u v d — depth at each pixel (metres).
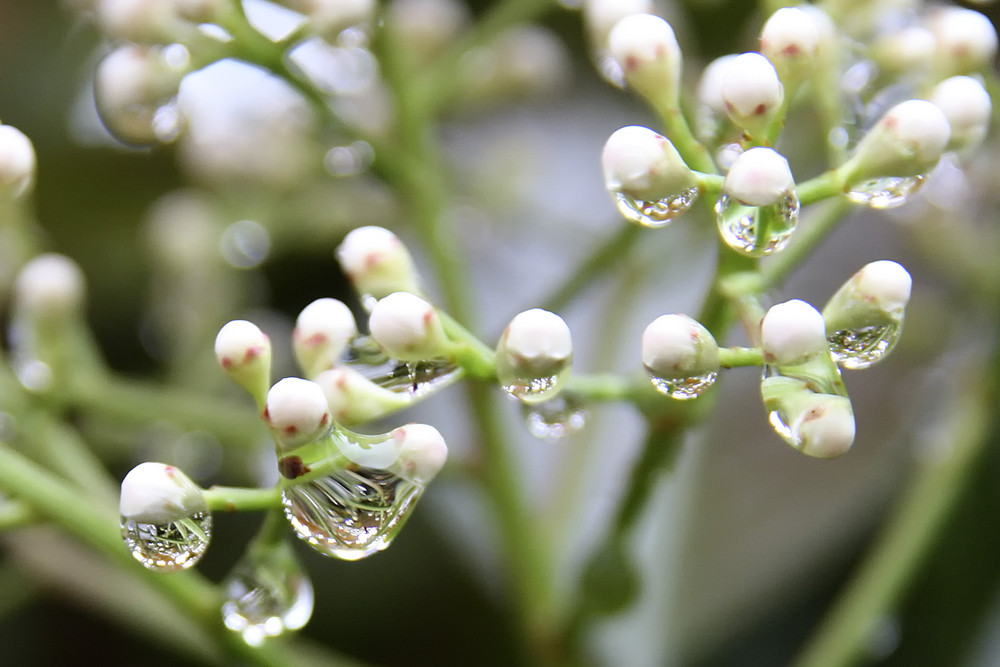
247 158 0.29
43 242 0.31
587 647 0.25
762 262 0.22
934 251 0.28
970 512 0.27
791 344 0.20
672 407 0.22
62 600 0.27
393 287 0.21
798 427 0.20
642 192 0.20
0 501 0.22
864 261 0.32
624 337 0.28
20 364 0.24
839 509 0.29
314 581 0.29
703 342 0.20
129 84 0.23
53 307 0.24
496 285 0.32
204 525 0.20
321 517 0.20
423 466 0.20
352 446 0.20
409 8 0.29
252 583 0.21
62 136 0.32
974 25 0.22
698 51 0.31
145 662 0.28
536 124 0.35
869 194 0.21
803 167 0.25
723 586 0.28
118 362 0.32
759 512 0.28
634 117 0.35
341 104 0.26
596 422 0.26
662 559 0.27
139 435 0.27
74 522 0.21
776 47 0.21
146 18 0.23
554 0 0.26
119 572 0.25
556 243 0.33
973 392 0.26
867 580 0.25
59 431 0.24
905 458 0.29
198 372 0.29
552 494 0.26
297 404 0.20
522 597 0.25
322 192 0.30
